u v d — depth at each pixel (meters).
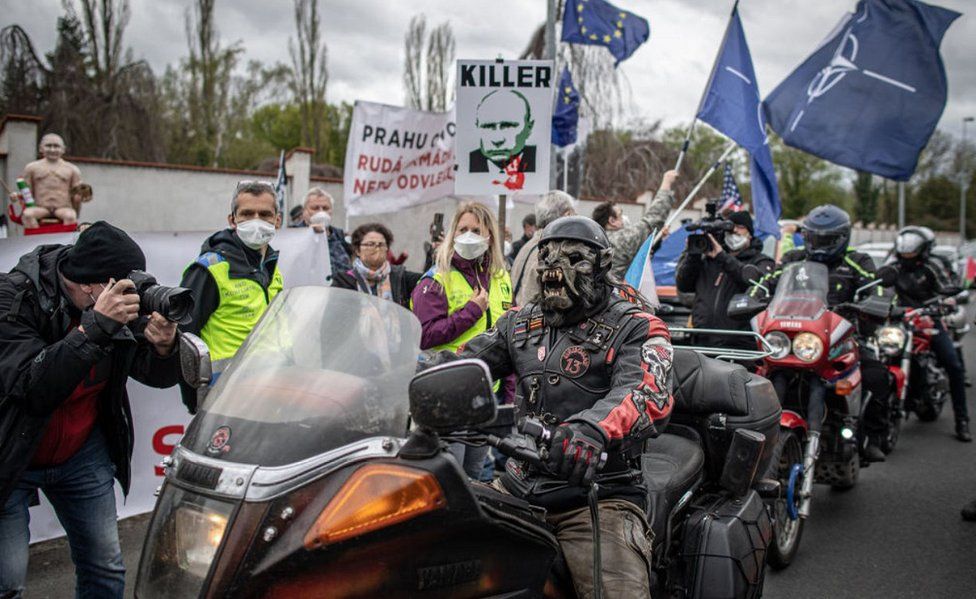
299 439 1.95
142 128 23.03
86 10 25.91
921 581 4.41
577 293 2.53
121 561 3.12
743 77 6.54
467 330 4.39
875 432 5.56
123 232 2.88
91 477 3.03
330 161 40.06
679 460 3.21
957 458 6.97
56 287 2.82
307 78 37.53
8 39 20.58
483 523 2.02
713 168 6.30
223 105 31.56
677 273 6.27
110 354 2.97
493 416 1.89
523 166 6.45
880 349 6.28
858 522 5.35
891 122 6.45
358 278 5.39
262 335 2.29
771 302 4.92
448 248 4.42
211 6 31.23
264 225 3.89
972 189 60.94
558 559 2.47
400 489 1.88
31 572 4.23
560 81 8.98
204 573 1.84
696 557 2.94
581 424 2.23
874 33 6.52
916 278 7.69
